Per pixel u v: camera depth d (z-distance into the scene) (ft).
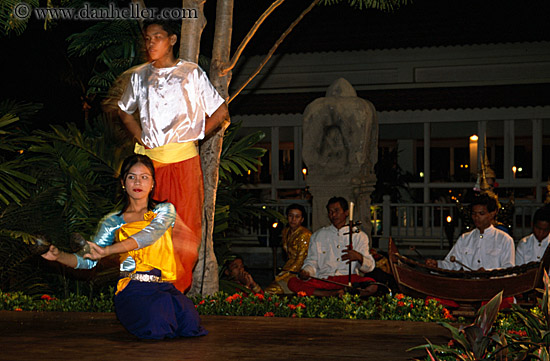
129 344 12.80
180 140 15.64
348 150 30.17
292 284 23.79
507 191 45.11
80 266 12.19
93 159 24.21
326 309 17.89
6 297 18.72
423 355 11.60
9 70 44.24
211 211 19.57
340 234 23.95
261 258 41.60
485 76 44.55
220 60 19.76
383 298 20.04
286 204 43.04
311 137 30.63
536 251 21.61
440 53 45.42
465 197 42.57
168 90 15.53
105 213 23.09
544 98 43.47
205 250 19.42
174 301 13.70
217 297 18.58
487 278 16.79
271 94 48.26
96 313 16.31
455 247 21.59
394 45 45.65
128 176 13.69
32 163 24.21
